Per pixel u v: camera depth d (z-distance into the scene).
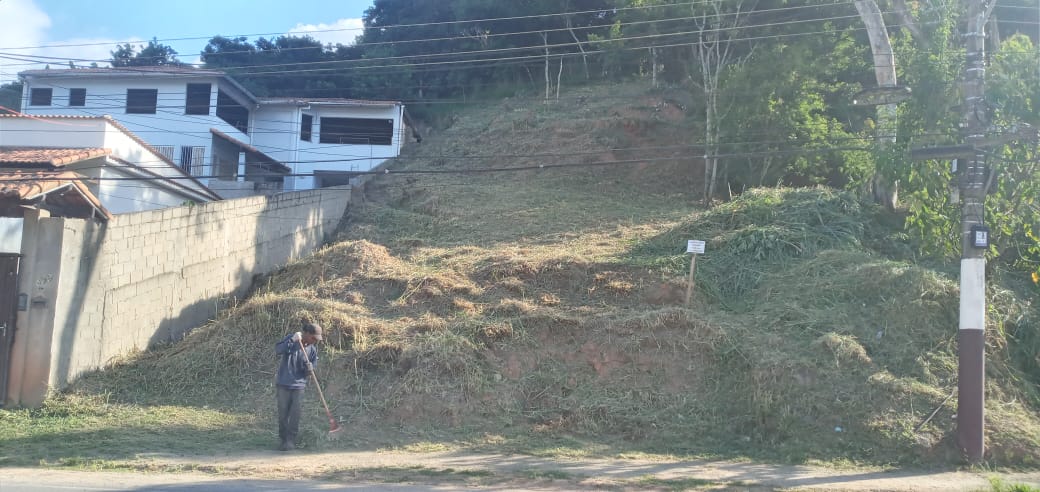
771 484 8.57
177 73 32.06
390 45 48.06
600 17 42.75
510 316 13.30
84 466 8.95
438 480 8.59
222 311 16.58
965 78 10.74
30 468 8.83
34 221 12.38
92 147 21.98
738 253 15.22
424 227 22.78
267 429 11.08
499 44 46.00
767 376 11.01
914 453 9.74
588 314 13.20
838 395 10.61
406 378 11.82
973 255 10.09
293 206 21.36
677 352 12.02
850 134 22.42
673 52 36.38
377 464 9.30
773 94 22.91
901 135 13.80
